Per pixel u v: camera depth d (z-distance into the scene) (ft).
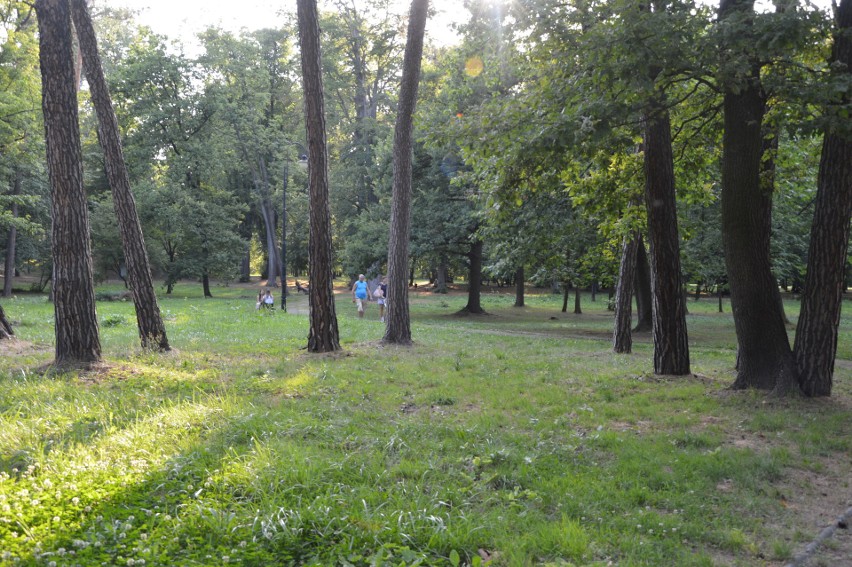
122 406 27.50
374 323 90.22
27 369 36.45
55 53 35.19
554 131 31.40
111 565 13.30
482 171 43.50
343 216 165.78
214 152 166.40
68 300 36.50
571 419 29.07
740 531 17.06
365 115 164.14
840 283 33.19
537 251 85.20
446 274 259.39
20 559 13.06
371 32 147.74
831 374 33.63
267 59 183.62
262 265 248.93
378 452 22.29
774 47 27.68
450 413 29.73
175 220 161.17
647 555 15.29
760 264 34.50
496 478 20.33
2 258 164.45
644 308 91.45
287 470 19.16
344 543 14.85
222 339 60.29
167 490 17.84
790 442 25.89
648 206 41.42
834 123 28.32
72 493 16.69
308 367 41.73
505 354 53.01
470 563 14.51
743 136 33.60
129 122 159.74
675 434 26.25
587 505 18.28
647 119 33.50
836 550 16.48
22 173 133.90
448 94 86.48
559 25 34.04
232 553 14.07
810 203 76.79
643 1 30.63
